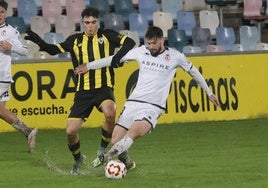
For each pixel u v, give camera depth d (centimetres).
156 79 2567
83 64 2583
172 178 2578
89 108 2725
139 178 2577
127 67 4144
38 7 5278
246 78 4331
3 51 3238
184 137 3744
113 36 2742
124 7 5306
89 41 2742
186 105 4219
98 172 2731
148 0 5331
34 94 4059
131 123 2566
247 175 2628
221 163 2942
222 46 4988
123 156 2686
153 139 3697
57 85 4075
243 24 5584
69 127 2675
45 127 4072
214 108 4269
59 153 3309
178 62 2591
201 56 4244
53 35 4822
